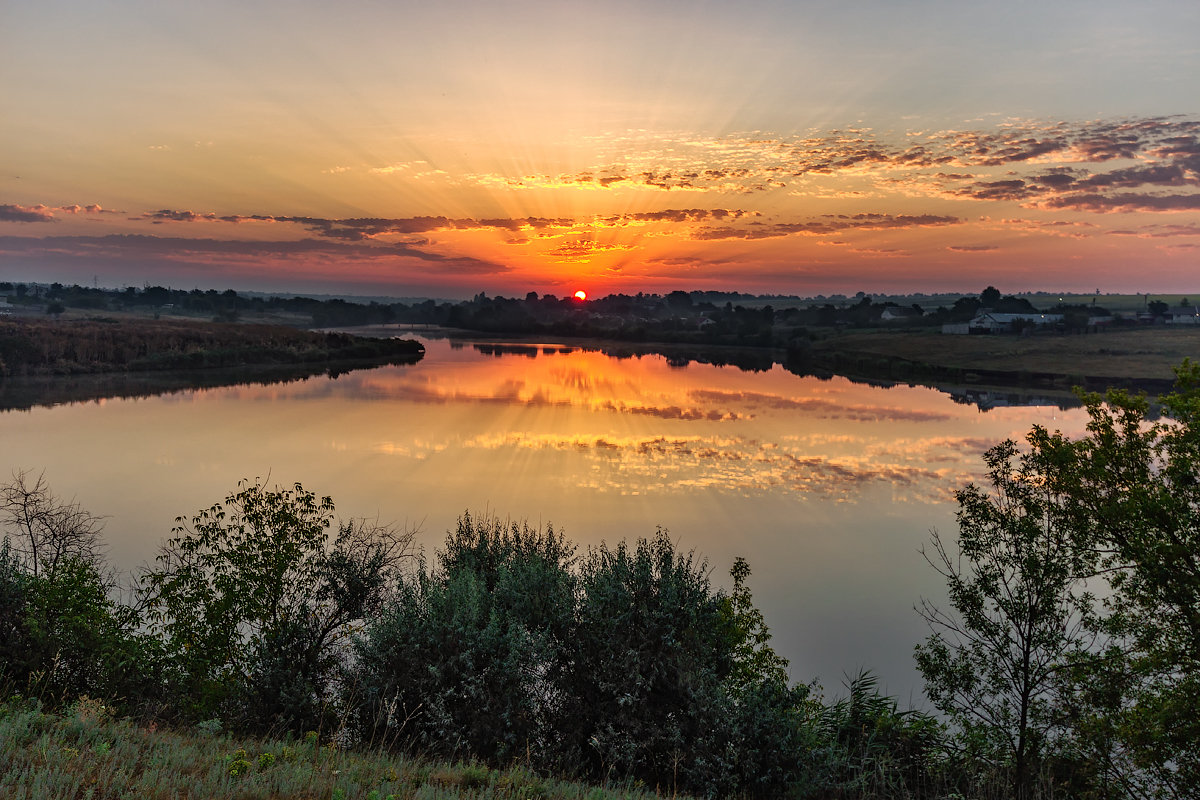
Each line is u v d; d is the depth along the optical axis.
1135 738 13.27
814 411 88.75
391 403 92.06
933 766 15.05
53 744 9.74
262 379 118.56
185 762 10.13
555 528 41.06
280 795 9.34
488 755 13.85
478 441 67.81
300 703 14.51
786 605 30.95
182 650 16.28
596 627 15.71
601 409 88.81
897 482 53.97
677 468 57.88
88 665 14.80
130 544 34.19
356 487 50.00
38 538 19.36
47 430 69.12
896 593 32.53
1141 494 13.83
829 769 14.12
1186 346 147.00
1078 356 139.50
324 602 17.36
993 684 15.31
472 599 15.39
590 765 14.66
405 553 25.45
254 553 17.03
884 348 170.12
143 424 73.62
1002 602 15.14
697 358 183.50
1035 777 14.46
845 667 25.31
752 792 13.94
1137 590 14.64
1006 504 15.48
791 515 45.19
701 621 16.50
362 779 10.48
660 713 14.96
